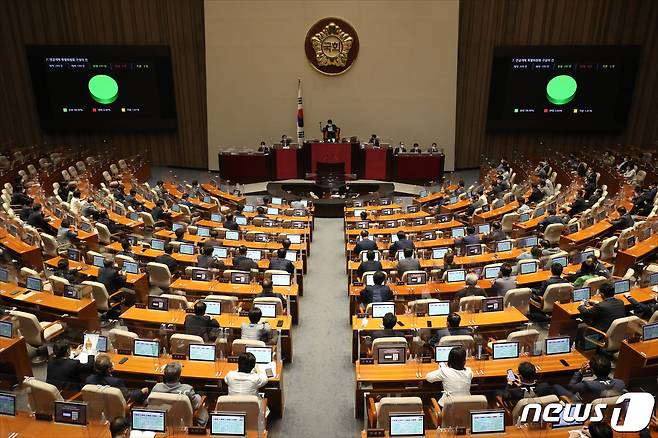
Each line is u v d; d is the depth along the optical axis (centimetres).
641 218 1489
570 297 1013
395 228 1527
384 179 2306
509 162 2473
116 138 2609
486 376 747
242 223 1600
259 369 768
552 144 2556
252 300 1020
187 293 1060
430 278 1139
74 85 2466
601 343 877
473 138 2558
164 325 886
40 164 2209
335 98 2489
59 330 923
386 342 769
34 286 1025
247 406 643
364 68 2455
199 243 1382
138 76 2462
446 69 2442
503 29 2412
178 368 676
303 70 2461
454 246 1338
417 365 769
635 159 2255
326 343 1070
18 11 2428
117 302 1070
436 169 2258
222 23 2416
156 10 2423
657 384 706
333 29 2412
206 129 2561
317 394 895
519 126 2475
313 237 1773
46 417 643
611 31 2380
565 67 2384
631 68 2372
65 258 1186
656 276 1031
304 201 1889
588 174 1997
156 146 2616
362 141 2523
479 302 923
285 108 2502
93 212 1520
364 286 1082
